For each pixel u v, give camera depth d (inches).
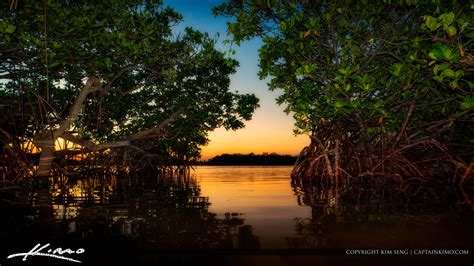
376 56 291.0
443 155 291.9
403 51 282.2
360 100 263.0
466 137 302.4
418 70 241.3
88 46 297.9
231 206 216.5
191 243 123.9
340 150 334.0
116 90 444.1
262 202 234.5
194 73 455.2
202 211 196.2
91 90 382.3
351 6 276.8
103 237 133.1
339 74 261.0
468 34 186.1
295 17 248.5
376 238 127.5
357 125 317.1
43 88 373.1
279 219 168.2
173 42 389.7
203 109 531.5
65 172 429.4
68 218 174.4
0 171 341.7
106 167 555.2
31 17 263.7
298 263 101.9
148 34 325.1
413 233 134.0
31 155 401.4
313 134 366.3
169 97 524.4
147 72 466.6
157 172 660.7
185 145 689.6
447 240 123.4
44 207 216.2
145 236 134.6
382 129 300.5
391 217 166.1
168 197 272.4
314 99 277.9
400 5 260.4
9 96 378.9
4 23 228.5
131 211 197.6
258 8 284.2
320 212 186.7
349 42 270.8
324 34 290.2
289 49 254.2
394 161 293.3
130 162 600.1
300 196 267.1
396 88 276.4
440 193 248.4
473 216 165.5
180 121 546.9
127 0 354.9
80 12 285.1
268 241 125.8
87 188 363.6
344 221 159.2
